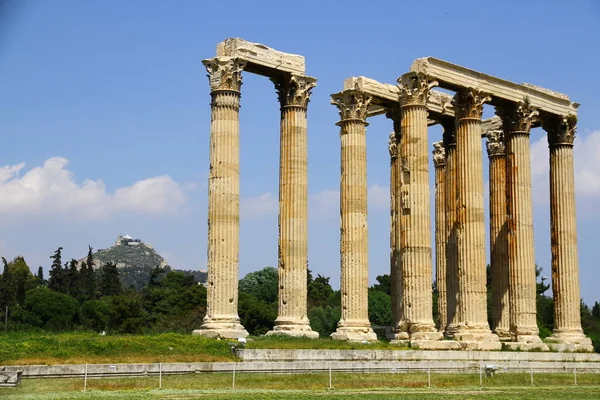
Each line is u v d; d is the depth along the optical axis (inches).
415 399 1438.2
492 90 2512.3
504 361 2271.2
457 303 2391.7
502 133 2787.9
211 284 2087.8
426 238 2284.7
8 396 1342.3
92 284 6378.0
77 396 1360.7
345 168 2406.5
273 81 2322.8
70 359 1686.8
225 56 2160.4
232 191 2116.1
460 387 1768.0
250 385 1632.6
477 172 2417.6
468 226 2381.9
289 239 2247.8
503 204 2731.3
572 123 2741.1
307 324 2239.2
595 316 6614.2
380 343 2235.5
